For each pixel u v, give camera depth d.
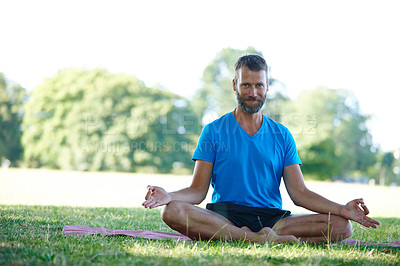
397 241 3.58
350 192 20.09
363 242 3.46
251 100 3.28
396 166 44.31
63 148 34.91
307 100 37.41
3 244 2.67
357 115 40.47
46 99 36.75
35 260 2.31
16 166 37.66
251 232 3.04
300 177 3.37
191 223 3.04
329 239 3.09
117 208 6.22
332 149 37.28
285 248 2.79
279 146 3.38
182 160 32.97
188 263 2.38
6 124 38.03
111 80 34.62
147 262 2.38
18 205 5.93
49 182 19.64
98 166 33.34
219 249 2.74
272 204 3.33
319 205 3.18
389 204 12.18
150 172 32.72
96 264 2.31
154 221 4.82
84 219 4.50
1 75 38.69
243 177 3.28
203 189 3.34
